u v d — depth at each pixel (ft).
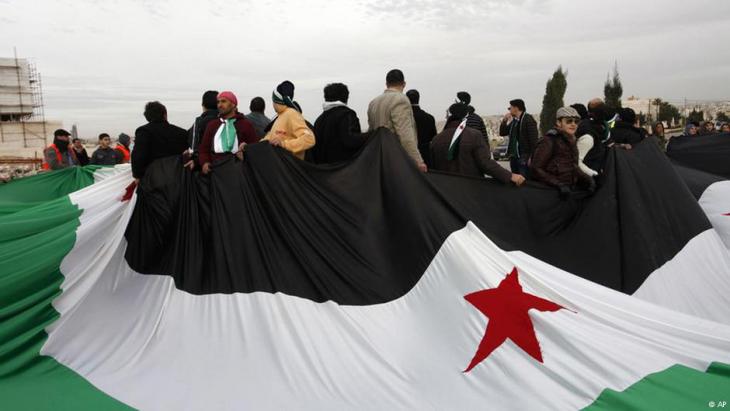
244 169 18.24
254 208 17.81
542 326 14.71
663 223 20.90
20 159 115.14
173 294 17.25
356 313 16.40
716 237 21.36
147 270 17.97
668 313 15.48
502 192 20.24
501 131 34.60
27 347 15.07
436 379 14.51
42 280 15.93
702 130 57.21
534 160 21.26
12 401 13.58
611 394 12.87
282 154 18.12
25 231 17.25
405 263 17.65
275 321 16.16
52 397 13.84
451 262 16.81
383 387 14.46
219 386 14.48
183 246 18.03
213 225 17.81
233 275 17.10
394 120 19.93
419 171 18.74
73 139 44.39
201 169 19.25
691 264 20.40
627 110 27.73
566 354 14.11
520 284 16.01
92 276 16.80
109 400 13.89
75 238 16.69
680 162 33.19
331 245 17.52
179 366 15.23
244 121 19.95
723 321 19.45
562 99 144.87
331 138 20.20
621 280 19.95
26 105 177.68
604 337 14.39
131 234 18.13
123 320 16.60
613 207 20.92
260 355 15.55
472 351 14.90
